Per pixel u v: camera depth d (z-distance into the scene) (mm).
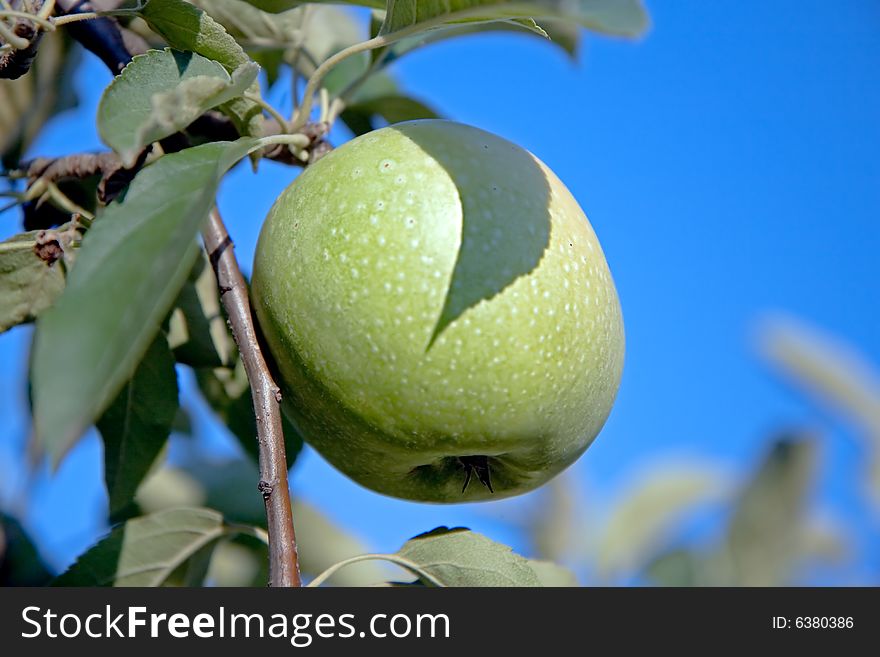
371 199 2010
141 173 1750
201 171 1781
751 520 3283
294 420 2295
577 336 2080
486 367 2002
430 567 2350
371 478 2361
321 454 2352
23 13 1954
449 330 1974
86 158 2457
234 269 2172
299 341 2059
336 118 2836
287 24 2699
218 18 2672
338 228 2008
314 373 2072
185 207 1659
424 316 1970
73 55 3209
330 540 3311
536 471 2340
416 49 2641
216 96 1865
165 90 1941
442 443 2111
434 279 1973
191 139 2400
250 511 3016
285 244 2064
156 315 1524
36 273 2225
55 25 1986
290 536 1979
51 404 1418
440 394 2016
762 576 3256
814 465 3223
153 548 2549
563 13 1363
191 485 3025
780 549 3262
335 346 2020
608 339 2176
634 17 1355
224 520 2584
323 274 2004
